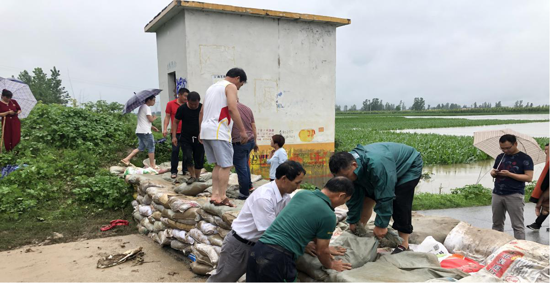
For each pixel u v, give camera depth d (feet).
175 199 16.88
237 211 14.11
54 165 25.58
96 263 15.61
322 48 34.53
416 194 29.66
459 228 14.47
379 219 12.23
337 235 14.39
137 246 17.92
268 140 32.83
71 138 30.32
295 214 9.42
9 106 26.99
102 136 31.48
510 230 21.18
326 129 35.47
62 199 22.59
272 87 32.50
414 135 95.40
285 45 32.76
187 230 16.40
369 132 108.27
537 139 82.79
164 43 33.12
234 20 30.30
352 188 9.78
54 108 33.63
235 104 14.05
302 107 34.12
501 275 11.20
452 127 168.14
